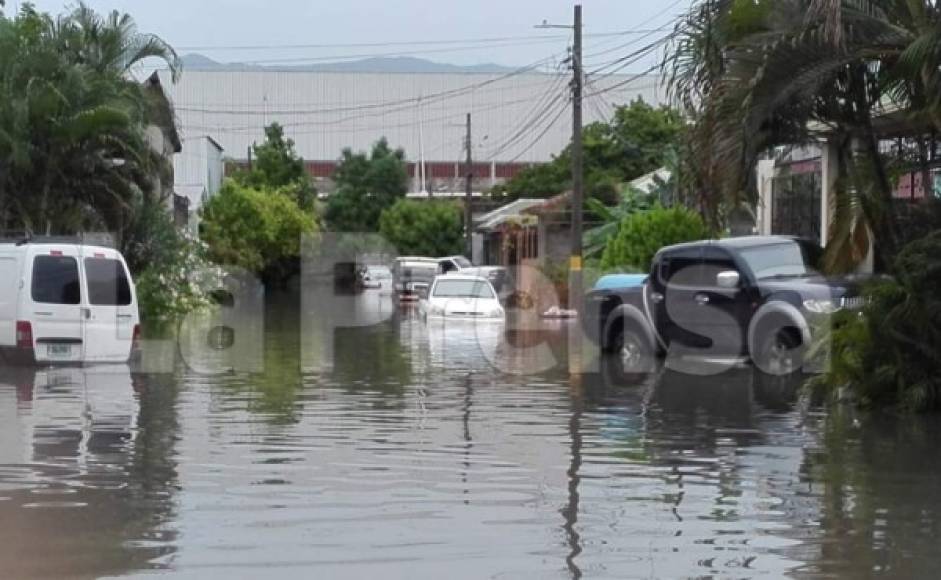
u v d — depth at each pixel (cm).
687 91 2491
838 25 2150
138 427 2181
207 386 2848
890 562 1281
